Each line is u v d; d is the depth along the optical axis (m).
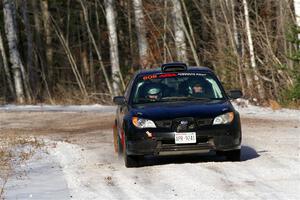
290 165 30.31
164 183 27.34
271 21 98.56
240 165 30.75
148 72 35.91
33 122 69.06
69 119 69.81
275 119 56.72
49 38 138.62
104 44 152.88
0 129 63.00
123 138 32.97
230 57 88.69
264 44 87.94
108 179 29.19
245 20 93.00
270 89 83.88
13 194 26.78
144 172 30.34
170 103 33.53
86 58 148.25
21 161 36.28
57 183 28.94
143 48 100.75
